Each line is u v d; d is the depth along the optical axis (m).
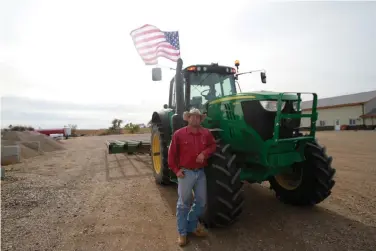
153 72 4.67
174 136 2.94
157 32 7.78
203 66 4.73
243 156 3.66
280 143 3.38
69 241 2.96
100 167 7.57
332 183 3.62
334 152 9.27
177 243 2.89
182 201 2.88
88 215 3.73
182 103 4.24
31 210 3.95
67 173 6.71
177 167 2.91
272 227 3.21
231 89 5.17
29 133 14.41
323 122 34.28
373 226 3.13
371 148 10.10
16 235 3.12
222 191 2.99
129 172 6.77
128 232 3.17
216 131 3.64
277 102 3.13
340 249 2.63
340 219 3.37
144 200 4.38
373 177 5.39
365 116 28.27
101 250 2.75
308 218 3.45
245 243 2.84
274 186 4.28
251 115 3.35
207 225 3.20
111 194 4.75
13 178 6.08
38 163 8.47
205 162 2.94
